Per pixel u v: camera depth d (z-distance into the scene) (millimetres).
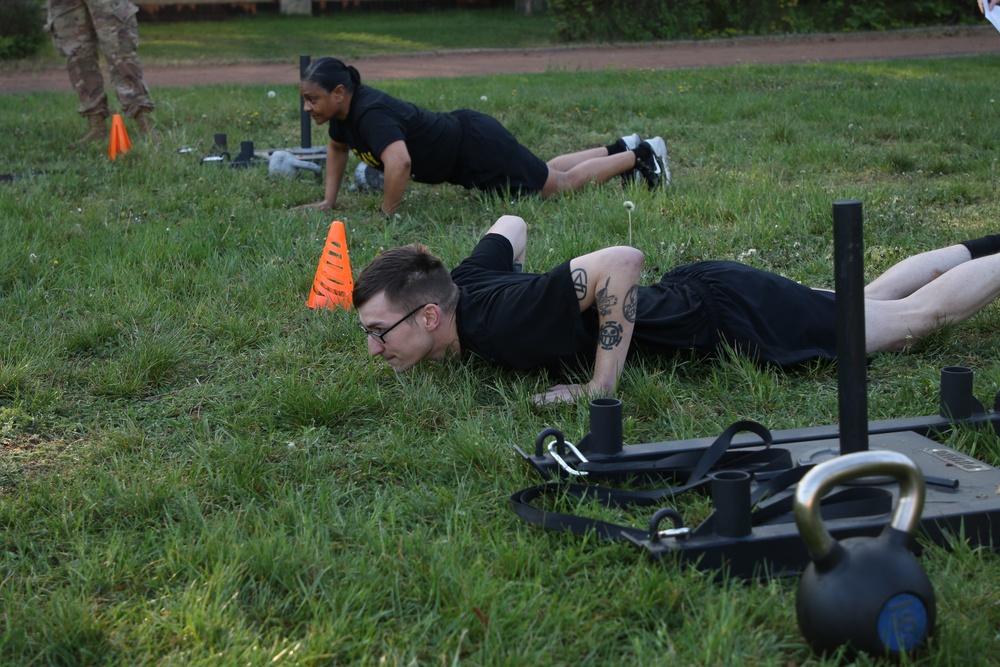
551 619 2250
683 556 2354
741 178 7195
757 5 23094
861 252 2318
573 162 6941
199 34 24625
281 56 20406
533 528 2674
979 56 16641
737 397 3512
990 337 4055
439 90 13070
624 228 5727
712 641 2109
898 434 2941
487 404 3598
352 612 2322
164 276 4996
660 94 12219
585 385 3500
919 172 7363
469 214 6359
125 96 9055
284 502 2809
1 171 7852
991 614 2217
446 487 2961
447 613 2297
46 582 2537
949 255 4074
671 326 3686
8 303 4648
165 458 3246
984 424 3008
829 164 7707
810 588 2041
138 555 2592
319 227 6051
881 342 3875
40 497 2908
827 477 1977
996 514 2463
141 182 7391
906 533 2031
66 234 5793
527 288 3488
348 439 3359
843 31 23062
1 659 2221
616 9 22500
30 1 20469
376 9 29922
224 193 6855
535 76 15164
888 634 1981
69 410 3629
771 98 11156
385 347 3580
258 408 3572
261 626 2305
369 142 6199
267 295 4758
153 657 2203
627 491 2748
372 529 2652
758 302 3711
